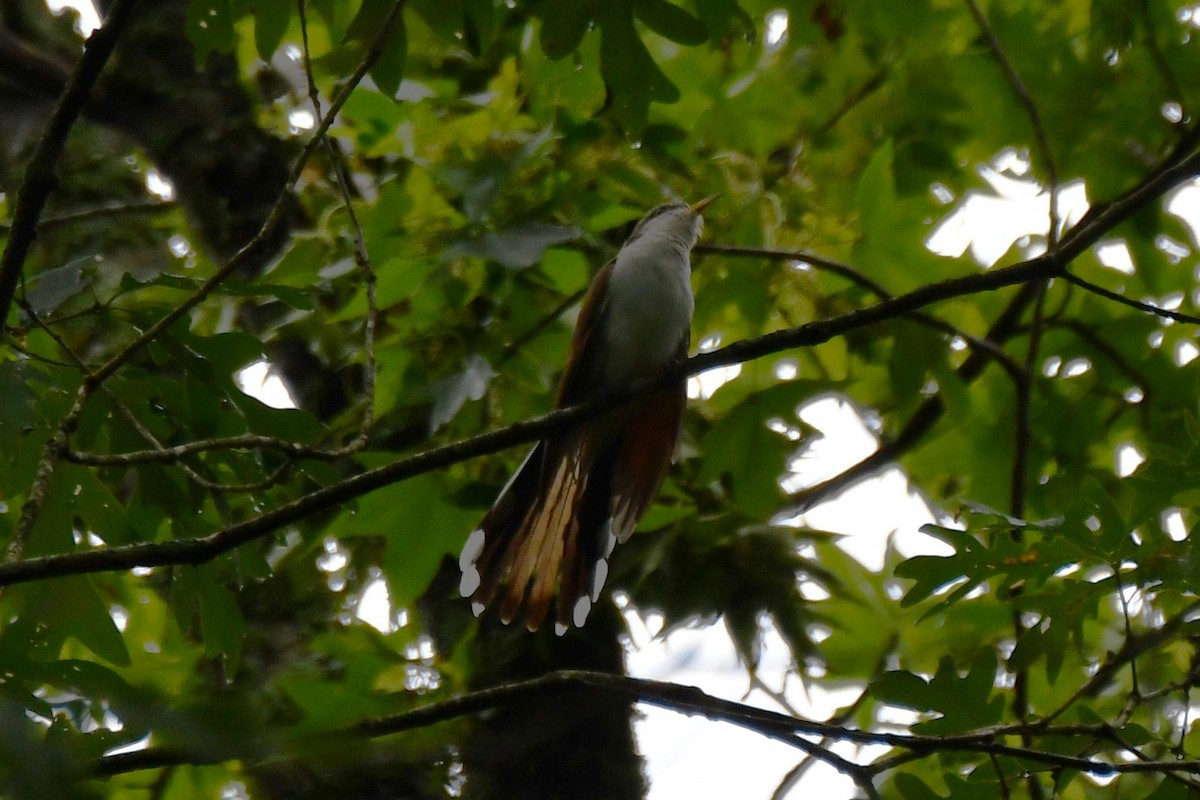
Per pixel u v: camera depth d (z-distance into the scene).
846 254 11.72
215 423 7.99
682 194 11.18
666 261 10.41
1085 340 12.00
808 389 10.45
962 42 12.07
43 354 8.98
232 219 11.61
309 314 10.70
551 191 10.22
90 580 7.66
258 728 2.96
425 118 10.56
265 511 8.10
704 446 10.52
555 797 9.12
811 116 11.93
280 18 8.24
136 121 12.30
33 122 13.78
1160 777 9.59
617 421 9.73
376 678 8.94
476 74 10.98
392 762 8.30
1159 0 11.62
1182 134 11.52
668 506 10.20
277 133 12.13
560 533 9.16
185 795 9.64
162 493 7.90
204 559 6.55
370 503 9.52
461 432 10.49
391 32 7.99
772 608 9.86
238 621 8.05
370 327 7.88
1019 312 11.74
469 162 9.59
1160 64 11.18
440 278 9.71
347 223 10.45
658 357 10.40
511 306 10.60
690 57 12.05
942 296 7.54
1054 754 7.34
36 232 6.66
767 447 10.45
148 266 11.87
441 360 10.40
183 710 2.94
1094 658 10.65
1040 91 11.63
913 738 7.04
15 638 7.49
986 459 11.88
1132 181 11.57
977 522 7.78
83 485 7.79
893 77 11.85
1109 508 7.41
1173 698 9.91
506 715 9.39
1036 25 11.75
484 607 8.75
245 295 7.59
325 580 10.52
